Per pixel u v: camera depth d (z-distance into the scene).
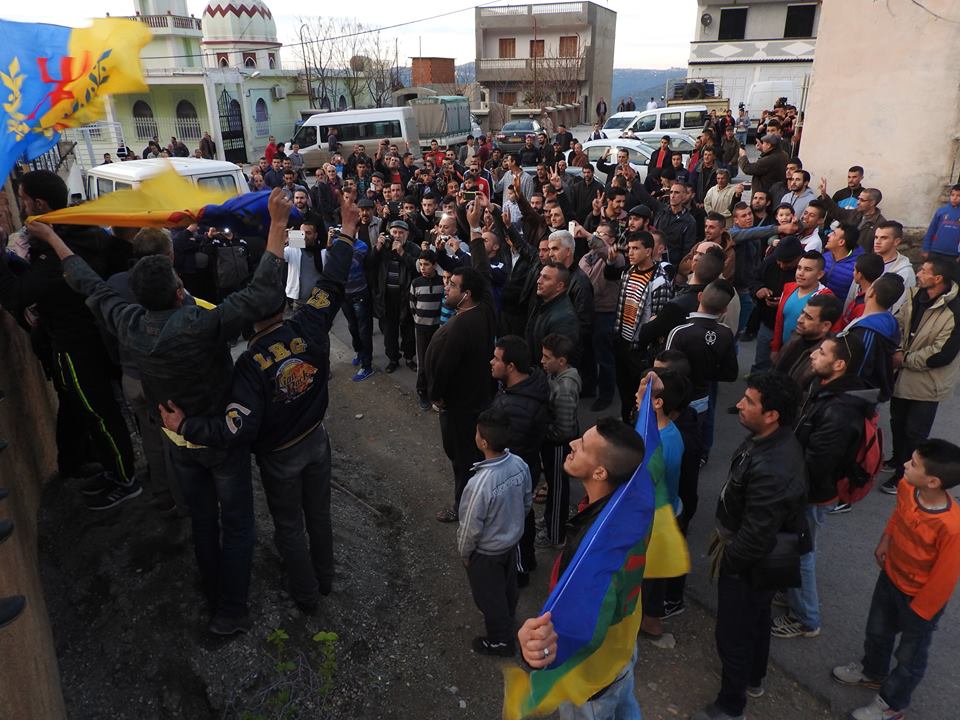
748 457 2.96
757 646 3.34
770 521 2.85
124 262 4.03
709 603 4.18
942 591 2.95
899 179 9.47
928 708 3.39
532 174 13.98
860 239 7.00
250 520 3.34
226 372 3.04
